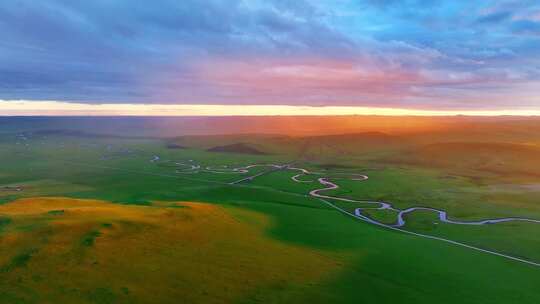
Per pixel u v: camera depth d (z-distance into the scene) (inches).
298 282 2116.1
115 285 1857.8
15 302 1640.0
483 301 2060.8
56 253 2058.3
